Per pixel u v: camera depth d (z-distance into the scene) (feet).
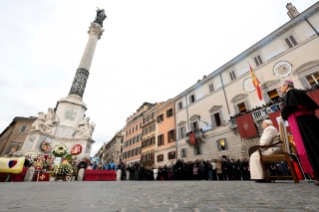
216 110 65.72
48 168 34.17
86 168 39.29
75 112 57.26
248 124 49.96
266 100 51.01
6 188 12.95
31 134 45.03
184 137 77.66
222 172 37.40
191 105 78.84
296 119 8.14
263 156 12.28
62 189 12.03
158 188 11.46
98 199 6.57
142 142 109.40
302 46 47.06
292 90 8.47
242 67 61.31
